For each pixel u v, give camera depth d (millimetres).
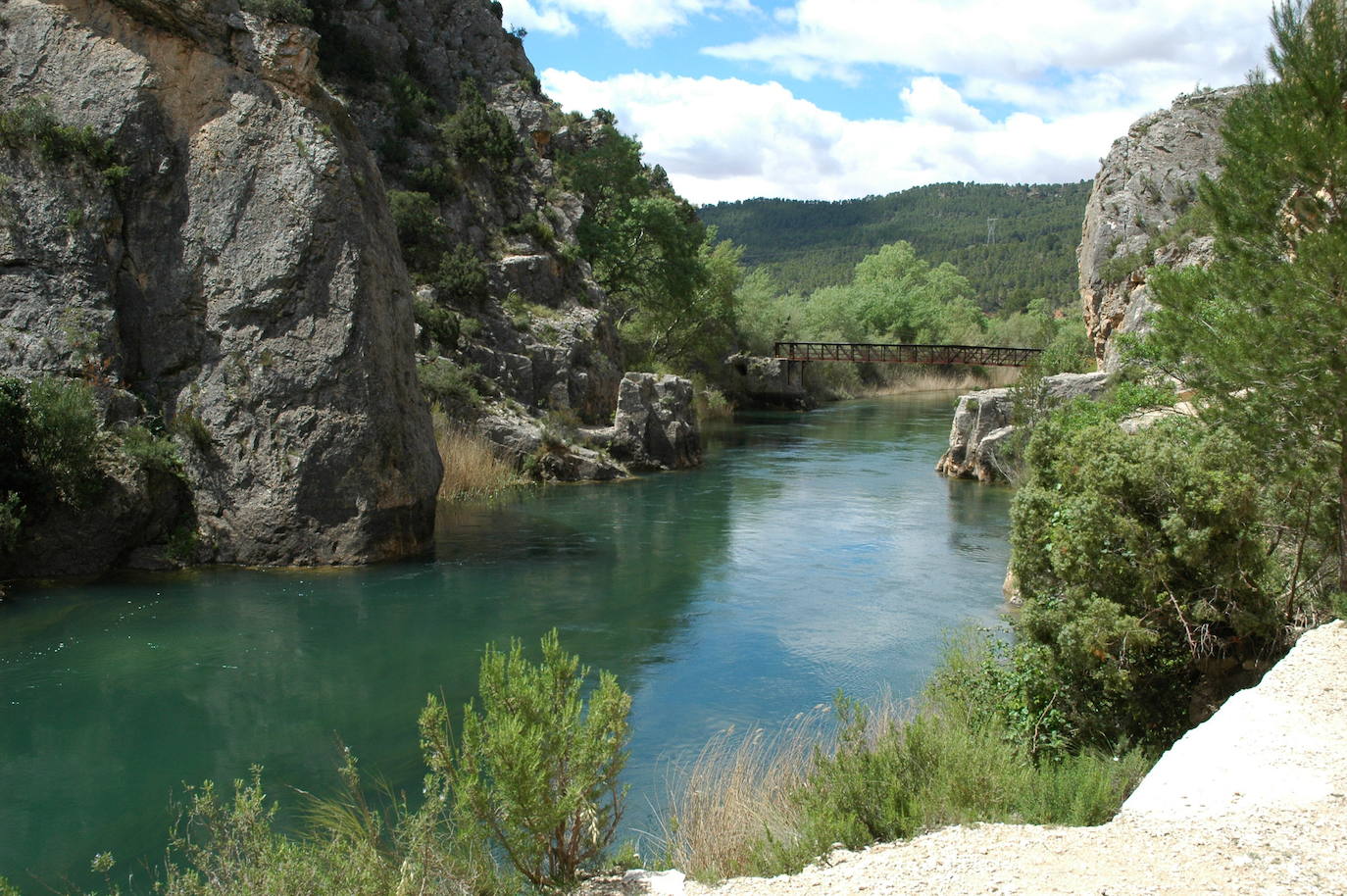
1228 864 5969
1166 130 34062
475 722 7320
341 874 6629
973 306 114312
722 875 7359
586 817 7438
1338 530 11281
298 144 21156
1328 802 6684
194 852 9367
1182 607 10570
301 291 20922
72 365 19906
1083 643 10148
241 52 21484
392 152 41969
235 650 15664
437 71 51344
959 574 21047
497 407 34656
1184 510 10672
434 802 7484
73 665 14836
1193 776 7246
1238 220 11203
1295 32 10883
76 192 20562
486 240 43406
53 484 18906
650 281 53656
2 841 9656
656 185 66562
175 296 21078
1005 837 6785
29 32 21297
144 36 21406
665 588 19812
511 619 17609
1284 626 10766
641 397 37375
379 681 14414
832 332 92750
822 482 34094
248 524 20703
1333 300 9797
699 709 13312
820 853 7238
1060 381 30328
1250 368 10328
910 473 36531
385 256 22719
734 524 26531
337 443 20922
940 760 8375
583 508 28953
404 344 22984
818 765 8828
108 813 10312
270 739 12305
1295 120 10539
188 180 21250
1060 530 11117
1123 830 6633
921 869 6395
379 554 21516
